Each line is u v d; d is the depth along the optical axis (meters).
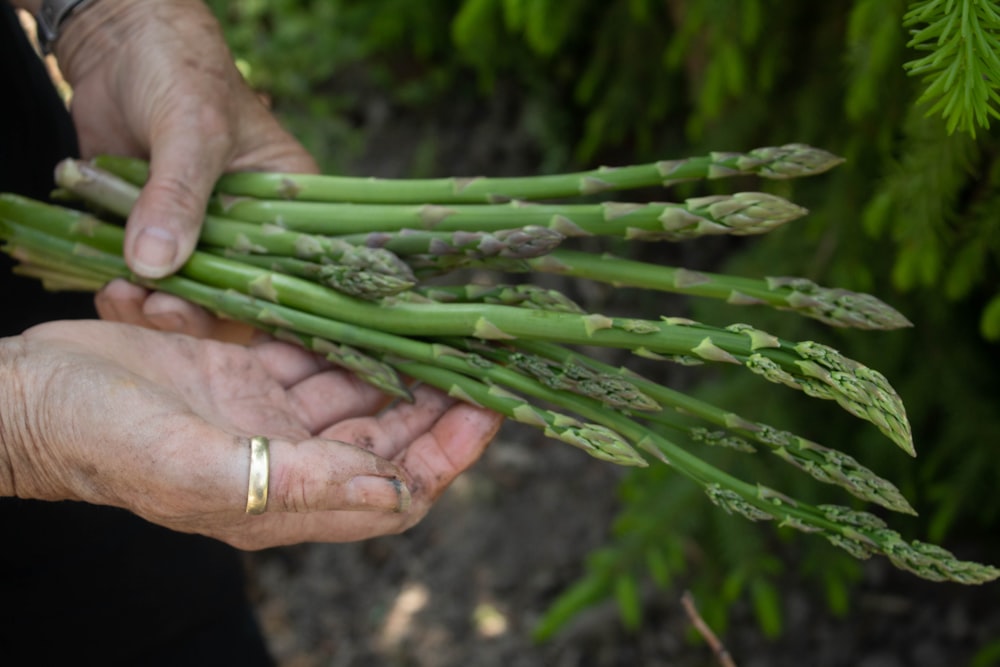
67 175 0.67
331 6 1.30
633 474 0.86
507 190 0.63
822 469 0.59
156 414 0.55
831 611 0.92
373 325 0.63
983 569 0.57
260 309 0.64
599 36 1.00
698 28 0.79
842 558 0.83
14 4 0.70
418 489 0.61
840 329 0.84
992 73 0.53
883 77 0.71
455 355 0.62
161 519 0.57
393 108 1.32
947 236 0.70
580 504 1.05
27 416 0.55
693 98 0.89
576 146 1.22
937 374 0.83
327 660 0.97
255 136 0.69
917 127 0.67
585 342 0.60
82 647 0.70
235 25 1.31
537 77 1.20
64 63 0.70
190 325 0.66
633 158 1.18
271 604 1.02
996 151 0.70
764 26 0.81
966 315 0.84
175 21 0.67
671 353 0.59
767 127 0.86
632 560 0.82
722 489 0.60
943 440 0.82
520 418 0.61
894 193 0.69
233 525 0.58
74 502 0.67
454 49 1.26
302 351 0.65
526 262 0.63
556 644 0.94
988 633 0.88
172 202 0.64
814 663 0.90
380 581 1.02
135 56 0.67
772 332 0.85
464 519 1.05
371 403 0.64
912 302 0.82
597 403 0.61
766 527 0.96
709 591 0.85
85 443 0.55
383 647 0.97
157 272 0.64
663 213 0.61
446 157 1.27
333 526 0.60
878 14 0.67
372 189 0.65
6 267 0.68
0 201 0.67
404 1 1.21
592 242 1.19
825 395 0.57
